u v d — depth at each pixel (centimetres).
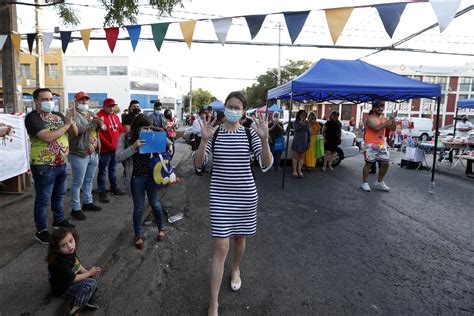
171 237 446
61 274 266
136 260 377
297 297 307
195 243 429
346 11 429
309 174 947
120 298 302
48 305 268
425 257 400
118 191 611
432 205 634
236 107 263
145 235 448
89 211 504
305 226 500
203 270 358
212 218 270
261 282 333
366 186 745
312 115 1005
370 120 721
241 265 368
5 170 519
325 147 1016
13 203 521
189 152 1380
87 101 474
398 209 602
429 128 2555
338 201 649
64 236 268
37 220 377
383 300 306
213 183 272
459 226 513
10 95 588
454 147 1134
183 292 313
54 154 373
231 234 275
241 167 268
